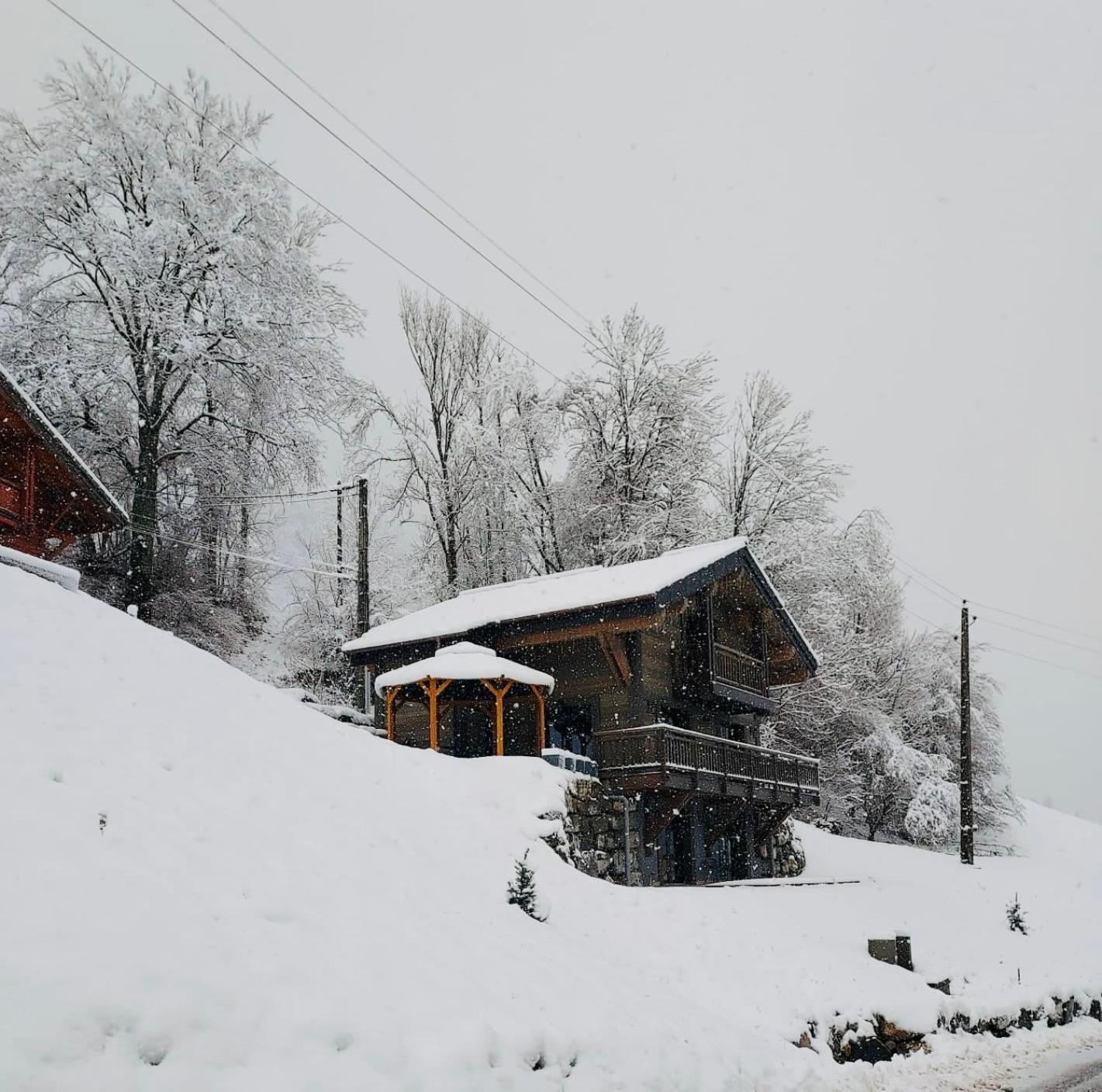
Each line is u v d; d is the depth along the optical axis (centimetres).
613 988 1105
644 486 3681
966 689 3397
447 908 1121
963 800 3334
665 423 3678
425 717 2527
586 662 2305
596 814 1905
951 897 2452
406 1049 766
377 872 1121
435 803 1552
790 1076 1109
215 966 757
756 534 3662
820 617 3556
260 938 828
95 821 902
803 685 3659
